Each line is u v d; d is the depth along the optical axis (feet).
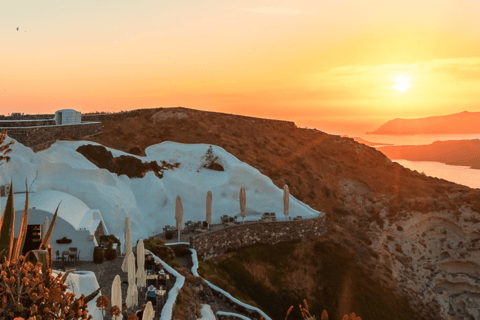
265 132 316.40
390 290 204.23
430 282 225.15
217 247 170.91
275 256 187.73
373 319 180.45
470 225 245.45
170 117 290.35
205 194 213.05
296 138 322.14
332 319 174.29
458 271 240.94
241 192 188.03
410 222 252.62
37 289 34.78
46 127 175.32
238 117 325.42
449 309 220.84
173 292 90.38
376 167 307.17
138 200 197.16
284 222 196.54
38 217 117.91
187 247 160.66
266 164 268.41
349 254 207.31
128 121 269.23
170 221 196.95
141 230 180.65
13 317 32.53
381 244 237.25
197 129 283.59
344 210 256.73
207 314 96.99
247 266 174.09
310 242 202.28
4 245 38.32
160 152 234.79
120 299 68.39
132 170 202.90
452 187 286.66
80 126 212.64
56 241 115.34
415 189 282.77
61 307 35.12
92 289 80.33
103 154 192.13
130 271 78.84
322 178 279.08
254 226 187.11
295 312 168.76
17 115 234.38
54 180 155.63
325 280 187.93
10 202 38.99
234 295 139.13
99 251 107.96
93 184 162.81
